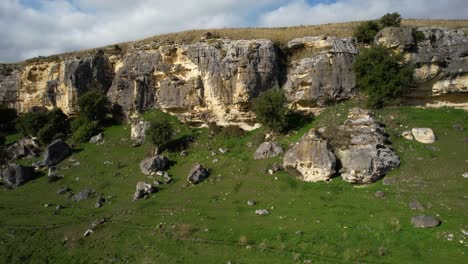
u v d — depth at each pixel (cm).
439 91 4422
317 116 4591
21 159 5150
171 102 5262
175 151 4606
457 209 2577
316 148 3459
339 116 4291
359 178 3153
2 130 6166
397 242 2266
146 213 3284
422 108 4450
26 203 3856
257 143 4366
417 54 4403
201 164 4206
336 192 3172
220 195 3481
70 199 3850
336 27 5438
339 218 2683
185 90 5172
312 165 3422
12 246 3016
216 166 4116
